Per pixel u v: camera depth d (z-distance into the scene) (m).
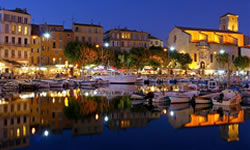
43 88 48.78
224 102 28.95
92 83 58.75
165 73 93.00
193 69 100.19
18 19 73.06
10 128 16.92
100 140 15.08
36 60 82.62
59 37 85.81
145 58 85.38
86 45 78.31
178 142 14.98
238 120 20.77
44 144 14.09
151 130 17.44
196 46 105.94
